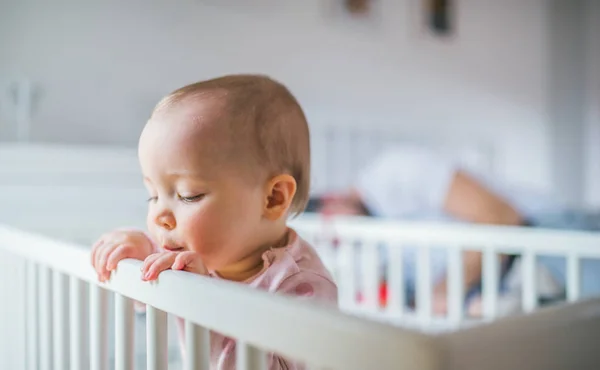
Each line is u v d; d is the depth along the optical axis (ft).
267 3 8.14
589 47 11.73
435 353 0.92
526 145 10.97
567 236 3.64
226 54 7.78
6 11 6.15
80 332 2.25
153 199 2.16
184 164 2.02
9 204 5.03
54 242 2.44
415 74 9.61
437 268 5.69
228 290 1.36
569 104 11.51
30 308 2.81
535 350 0.98
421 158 7.18
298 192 2.38
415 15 9.60
